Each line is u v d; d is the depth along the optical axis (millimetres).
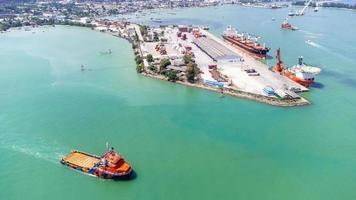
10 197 90812
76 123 127688
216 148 111938
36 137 118000
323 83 170000
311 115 136375
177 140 116188
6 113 136125
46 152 109375
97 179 97500
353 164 105125
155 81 174250
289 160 106750
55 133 120750
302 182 97000
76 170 100812
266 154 109438
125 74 184750
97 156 105625
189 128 124250
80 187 94438
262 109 141000
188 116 133500
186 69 174875
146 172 99625
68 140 116250
